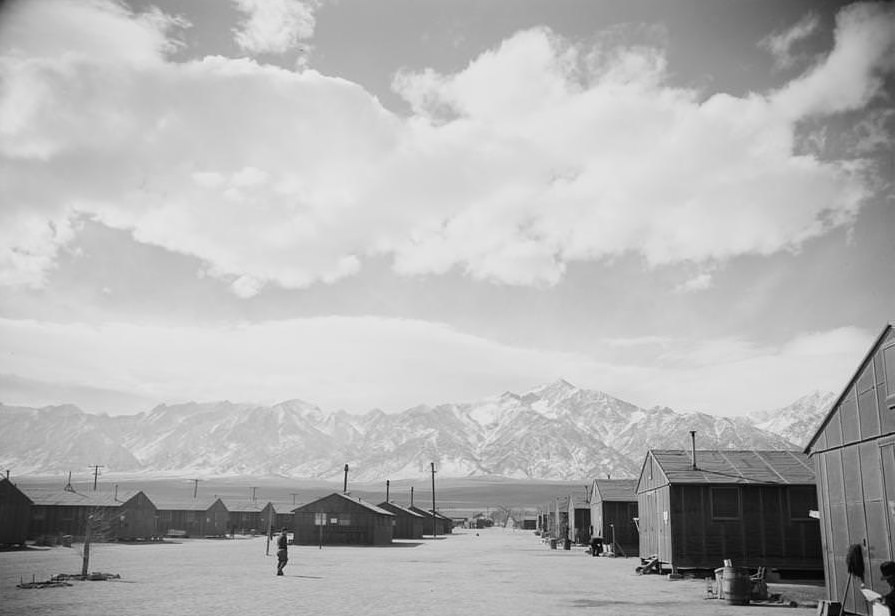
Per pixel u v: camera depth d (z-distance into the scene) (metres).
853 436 24.69
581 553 71.75
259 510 126.94
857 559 22.72
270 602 28.72
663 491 44.75
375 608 27.42
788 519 42.69
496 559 60.00
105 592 31.59
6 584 34.84
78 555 57.62
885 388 22.83
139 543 81.19
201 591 32.31
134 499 86.38
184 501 108.88
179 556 58.00
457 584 37.19
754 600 30.19
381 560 56.44
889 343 22.59
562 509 102.88
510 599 30.69
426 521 133.88
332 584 36.31
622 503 69.62
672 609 27.69
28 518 67.19
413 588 34.88
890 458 22.58
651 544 47.66
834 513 25.84
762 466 45.38
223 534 110.25
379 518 86.25
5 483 65.44
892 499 22.41
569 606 28.53
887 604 17.28
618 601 30.28
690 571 42.34
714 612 26.73
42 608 26.33
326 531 84.31
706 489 43.19
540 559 60.53
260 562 51.84
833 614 24.30
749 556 42.28
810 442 27.61
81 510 81.50
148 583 35.78
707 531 42.66
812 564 42.09
